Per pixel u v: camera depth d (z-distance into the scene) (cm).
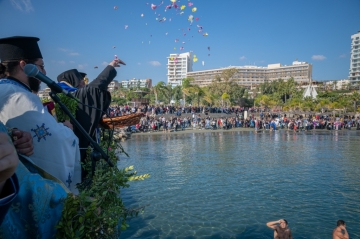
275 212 998
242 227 873
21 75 212
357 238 820
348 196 1167
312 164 1802
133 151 2330
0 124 142
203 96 6831
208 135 3647
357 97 7025
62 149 200
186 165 1762
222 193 1203
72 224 174
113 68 302
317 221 927
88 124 274
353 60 14112
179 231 845
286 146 2647
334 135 3728
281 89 9638
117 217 212
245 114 4809
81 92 278
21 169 166
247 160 1930
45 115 197
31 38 216
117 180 239
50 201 169
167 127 4000
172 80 18075
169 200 1117
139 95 7169
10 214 156
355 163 1834
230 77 9175
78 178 228
